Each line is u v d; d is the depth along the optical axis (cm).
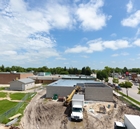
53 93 3434
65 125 1808
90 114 2264
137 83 7581
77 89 3272
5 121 1798
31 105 2755
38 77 6688
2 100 3134
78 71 11575
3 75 6212
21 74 6250
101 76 6750
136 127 1224
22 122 1855
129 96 3822
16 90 4647
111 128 1744
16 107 2406
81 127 1755
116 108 2623
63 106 2703
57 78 6519
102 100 3206
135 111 2447
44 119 2005
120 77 11150
